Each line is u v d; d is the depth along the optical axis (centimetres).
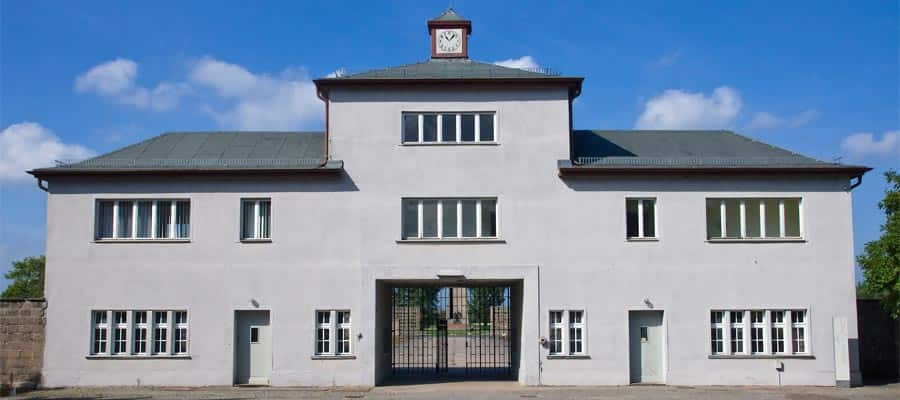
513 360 2738
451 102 2502
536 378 2400
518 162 2475
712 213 2492
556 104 2500
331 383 2392
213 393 2245
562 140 2486
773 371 2405
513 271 2434
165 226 2475
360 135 2491
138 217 2477
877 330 2689
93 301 2425
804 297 2439
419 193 2467
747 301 2433
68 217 2456
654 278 2436
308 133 2866
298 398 2130
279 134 2858
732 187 2475
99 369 2397
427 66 2714
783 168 2448
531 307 2422
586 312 2419
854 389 2336
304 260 2439
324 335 2425
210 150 2670
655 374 2436
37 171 2438
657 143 2767
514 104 2500
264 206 2489
